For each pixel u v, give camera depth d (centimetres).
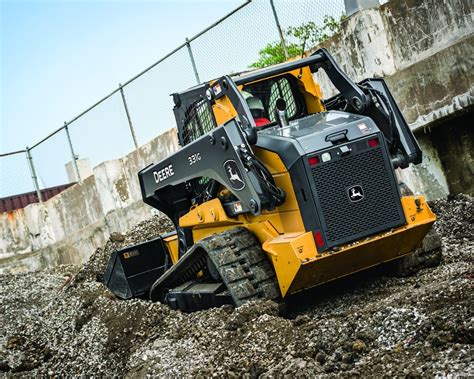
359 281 828
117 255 1013
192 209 917
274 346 650
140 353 772
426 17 1216
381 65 1275
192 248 824
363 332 595
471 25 1157
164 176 899
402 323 583
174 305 888
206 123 866
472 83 1148
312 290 819
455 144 1223
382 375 530
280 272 742
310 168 720
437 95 1199
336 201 723
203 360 693
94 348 855
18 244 2098
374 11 1286
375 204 735
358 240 728
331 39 1352
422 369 508
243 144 751
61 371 868
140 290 1009
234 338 700
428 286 686
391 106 806
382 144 743
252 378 625
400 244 760
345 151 729
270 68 824
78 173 1950
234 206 809
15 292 1151
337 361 581
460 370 487
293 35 1326
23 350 945
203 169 819
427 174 1249
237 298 754
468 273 714
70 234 1983
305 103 864
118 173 1797
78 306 960
